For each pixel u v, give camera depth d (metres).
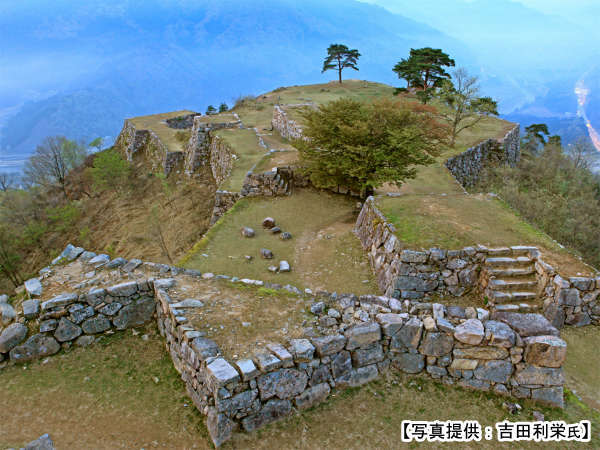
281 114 39.75
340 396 7.50
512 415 7.33
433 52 51.28
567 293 11.20
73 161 54.53
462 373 7.81
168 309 8.58
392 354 8.02
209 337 7.54
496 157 37.50
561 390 7.55
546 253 12.56
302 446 6.55
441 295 12.74
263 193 22.80
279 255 16.86
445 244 12.89
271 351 7.09
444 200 16.81
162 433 6.77
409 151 19.27
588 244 23.61
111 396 7.59
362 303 8.73
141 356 8.63
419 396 7.62
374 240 15.56
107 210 41.78
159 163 46.28
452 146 34.19
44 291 9.08
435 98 50.16
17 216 43.88
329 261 16.22
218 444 6.43
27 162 52.03
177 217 33.53
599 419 7.45
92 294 8.80
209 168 39.41
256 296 9.18
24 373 8.08
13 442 6.54
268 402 6.79
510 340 7.46
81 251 10.75
